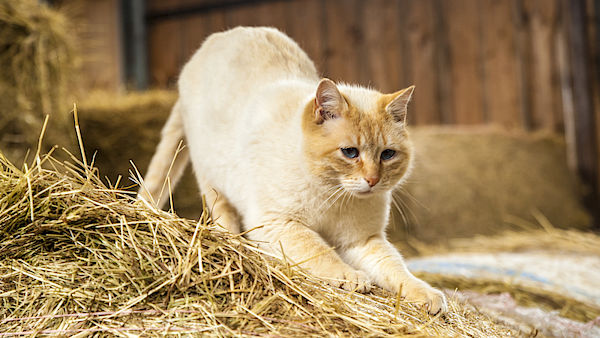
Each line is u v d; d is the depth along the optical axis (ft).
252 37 11.08
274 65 10.77
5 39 15.14
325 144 8.79
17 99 15.17
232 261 6.93
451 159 20.63
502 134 22.26
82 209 7.02
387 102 9.15
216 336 6.02
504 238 18.95
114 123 17.98
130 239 6.82
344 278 7.99
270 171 9.14
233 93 10.36
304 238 8.70
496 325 9.01
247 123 9.82
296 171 8.98
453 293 10.04
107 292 6.42
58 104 16.33
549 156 22.39
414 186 19.63
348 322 6.64
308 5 24.44
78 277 6.56
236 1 24.94
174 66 25.71
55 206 7.18
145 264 6.64
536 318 10.30
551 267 14.21
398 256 9.00
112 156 17.89
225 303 6.48
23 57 15.33
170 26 25.76
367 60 24.17
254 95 10.14
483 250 17.63
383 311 7.16
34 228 6.96
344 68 24.30
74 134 16.87
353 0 24.20
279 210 9.01
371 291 8.15
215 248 6.97
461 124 23.80
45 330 6.12
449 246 18.98
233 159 9.88
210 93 10.69
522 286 12.12
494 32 23.61
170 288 6.42
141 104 18.43
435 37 23.82
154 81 25.89
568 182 22.52
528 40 23.56
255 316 6.33
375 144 8.90
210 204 10.65
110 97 19.92
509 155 21.45
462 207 19.94
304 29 24.48
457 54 23.77
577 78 22.94
